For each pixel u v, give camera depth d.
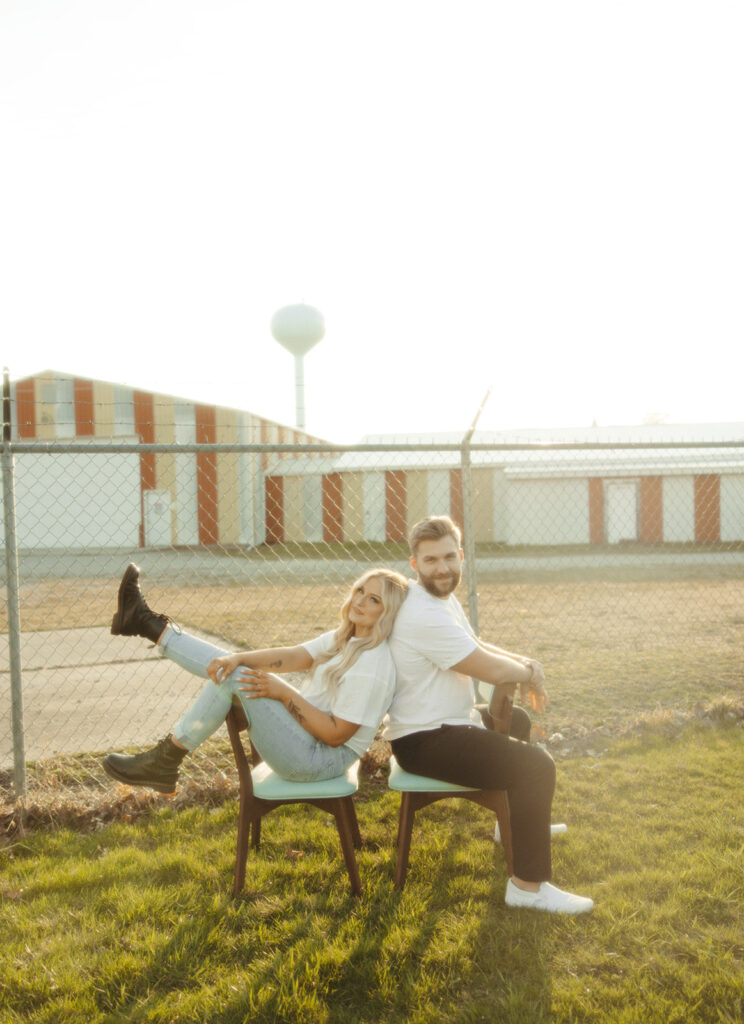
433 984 2.38
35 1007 2.33
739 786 3.89
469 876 3.06
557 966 2.47
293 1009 2.27
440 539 3.06
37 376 23.61
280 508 25.22
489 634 8.55
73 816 3.70
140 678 6.54
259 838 3.33
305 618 9.81
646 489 22.75
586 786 3.93
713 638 8.13
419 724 2.97
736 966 2.43
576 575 14.86
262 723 2.85
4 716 5.38
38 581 14.92
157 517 23.61
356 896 2.92
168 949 2.58
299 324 46.69
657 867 3.07
